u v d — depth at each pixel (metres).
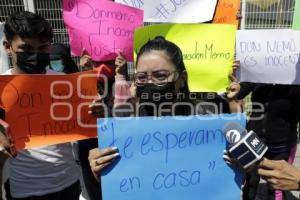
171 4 2.99
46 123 1.98
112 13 2.71
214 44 2.41
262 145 1.49
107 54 2.71
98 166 1.62
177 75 1.82
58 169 2.21
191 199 1.70
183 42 2.42
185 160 1.69
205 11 2.98
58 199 2.25
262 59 2.70
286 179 1.49
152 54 1.79
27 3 6.08
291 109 3.23
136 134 1.66
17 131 1.94
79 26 2.70
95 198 2.81
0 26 3.07
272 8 5.64
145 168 1.67
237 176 1.69
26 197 2.15
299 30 2.68
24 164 2.12
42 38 2.05
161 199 1.69
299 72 2.69
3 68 3.09
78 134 2.03
